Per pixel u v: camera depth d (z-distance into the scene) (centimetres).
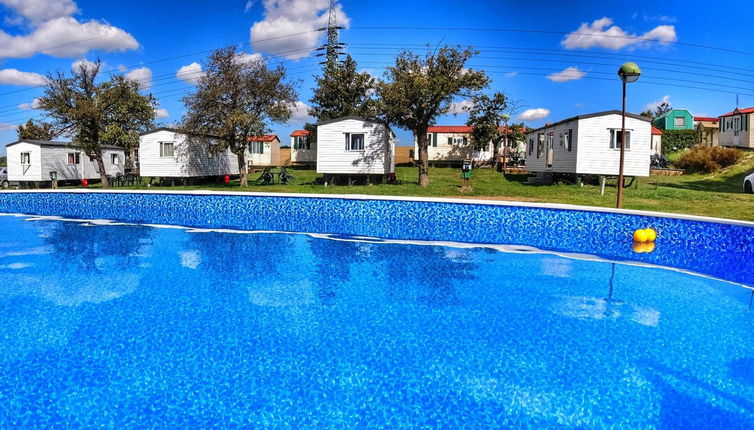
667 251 1044
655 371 475
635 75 1215
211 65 2175
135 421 385
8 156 2816
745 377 462
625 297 715
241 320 615
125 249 1065
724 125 3766
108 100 2459
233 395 425
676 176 2536
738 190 1866
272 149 4031
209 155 2700
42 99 2364
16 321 605
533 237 1227
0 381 447
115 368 475
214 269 885
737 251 974
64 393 427
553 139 2244
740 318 626
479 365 487
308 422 386
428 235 1257
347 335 566
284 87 2198
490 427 380
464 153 3719
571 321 616
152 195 1744
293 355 509
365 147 2231
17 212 1798
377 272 866
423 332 578
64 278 818
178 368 476
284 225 1420
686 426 382
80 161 3028
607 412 401
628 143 1964
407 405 412
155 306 668
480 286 775
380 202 1484
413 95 1942
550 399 422
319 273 859
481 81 1944
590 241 1166
